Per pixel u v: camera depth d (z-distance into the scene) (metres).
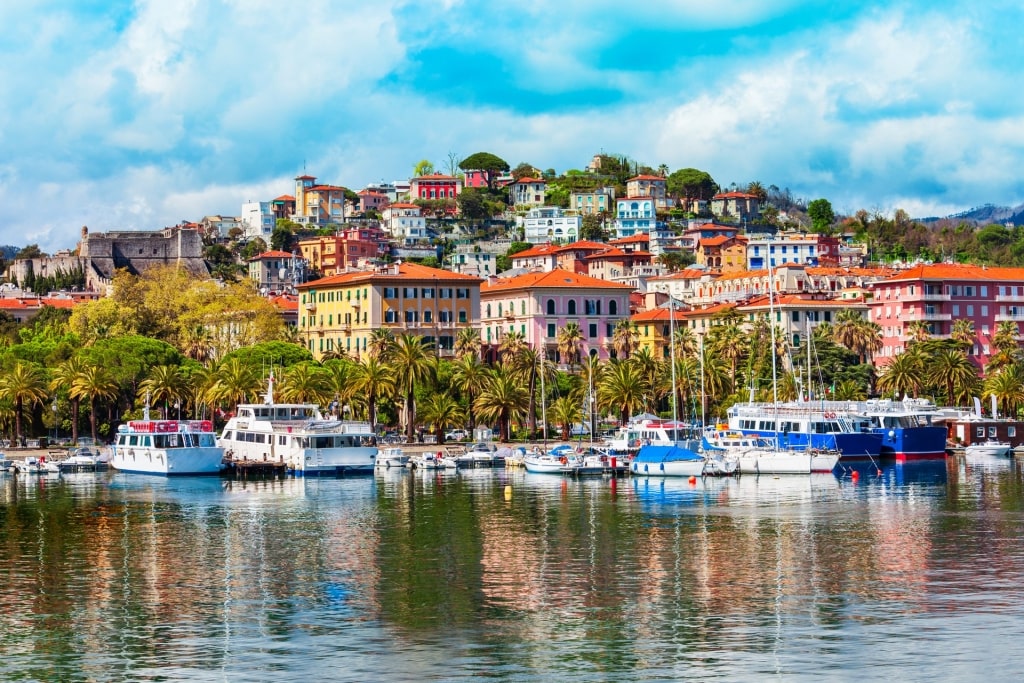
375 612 110.31
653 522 156.50
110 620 108.25
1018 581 119.06
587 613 109.25
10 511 171.75
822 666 93.50
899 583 118.81
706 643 99.69
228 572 127.19
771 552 134.75
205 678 92.62
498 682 91.38
